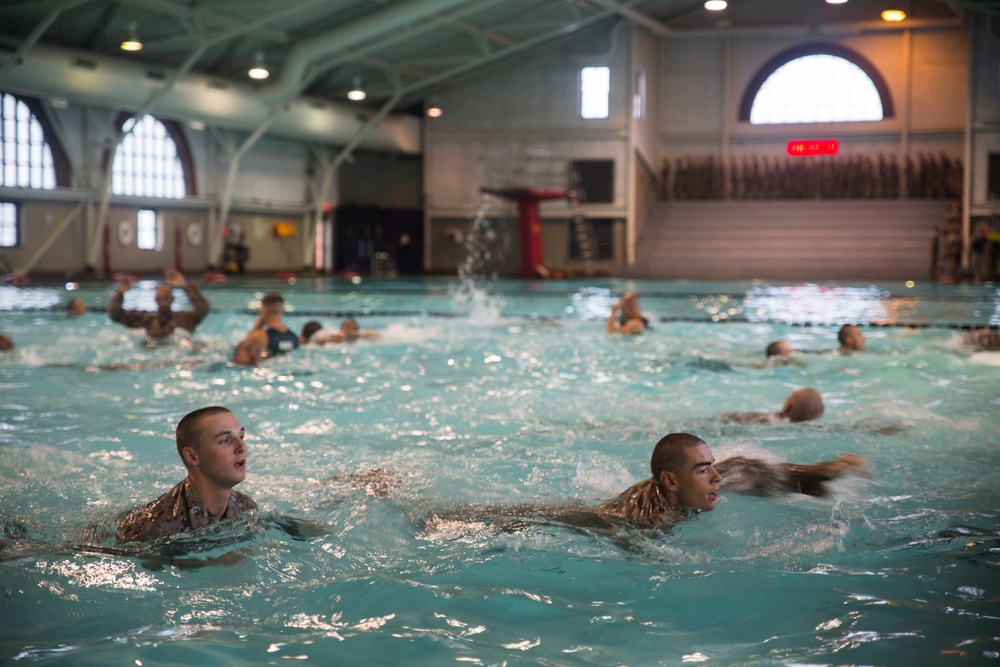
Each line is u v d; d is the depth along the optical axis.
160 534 2.68
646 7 25.00
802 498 3.17
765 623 2.13
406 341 8.47
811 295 16.16
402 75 24.66
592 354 7.59
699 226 26.66
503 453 4.02
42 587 2.36
